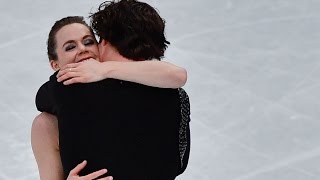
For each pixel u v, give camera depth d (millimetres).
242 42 17656
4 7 18266
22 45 17188
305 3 18984
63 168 6594
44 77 16266
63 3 18422
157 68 6691
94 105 6469
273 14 18672
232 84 16141
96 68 6594
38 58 16828
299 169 13875
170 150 6734
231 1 18953
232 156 14078
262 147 14367
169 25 18078
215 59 17000
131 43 6930
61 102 6570
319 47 17578
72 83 6551
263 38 17828
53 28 7410
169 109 6754
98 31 7086
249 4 18906
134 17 6961
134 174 6461
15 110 15227
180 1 18844
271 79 16391
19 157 13977
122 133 6457
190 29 18016
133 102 6562
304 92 15992
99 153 6395
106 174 6402
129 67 6645
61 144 6531
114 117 6465
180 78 6742
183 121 6887
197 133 14602
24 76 16250
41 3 18406
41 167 7031
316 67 16859
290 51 17391
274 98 15766
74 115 6477
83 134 6426
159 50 7121
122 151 6430
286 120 15086
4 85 15930
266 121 15031
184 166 7137
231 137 14555
